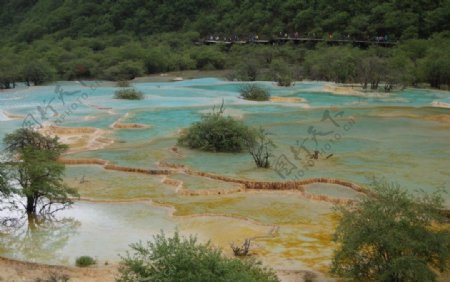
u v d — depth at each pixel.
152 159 27.30
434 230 14.66
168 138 32.47
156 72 77.75
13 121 37.16
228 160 27.25
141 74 73.94
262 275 12.62
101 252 16.05
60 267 14.44
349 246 13.64
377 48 75.88
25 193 18.56
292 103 47.44
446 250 13.47
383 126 36.97
